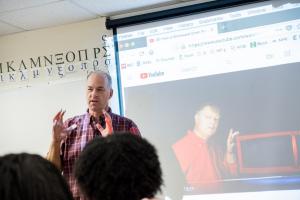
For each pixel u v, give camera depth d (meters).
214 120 3.09
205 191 3.06
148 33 3.31
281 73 2.99
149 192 0.99
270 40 3.03
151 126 3.23
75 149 2.26
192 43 3.20
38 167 0.71
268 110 2.99
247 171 2.98
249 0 3.06
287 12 3.00
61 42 3.55
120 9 3.33
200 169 3.09
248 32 3.08
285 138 2.93
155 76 3.26
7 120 3.63
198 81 3.16
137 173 0.96
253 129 3.00
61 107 3.50
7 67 3.66
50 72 3.56
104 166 0.96
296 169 2.88
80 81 3.47
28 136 3.57
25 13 3.25
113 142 1.00
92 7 3.23
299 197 2.86
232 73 3.09
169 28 3.26
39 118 3.55
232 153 3.03
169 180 3.15
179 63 3.22
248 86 3.05
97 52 3.44
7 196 0.65
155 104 3.24
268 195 2.92
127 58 3.34
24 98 3.60
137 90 3.29
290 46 2.98
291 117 2.94
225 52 3.12
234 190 3.00
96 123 2.33
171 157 3.17
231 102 3.07
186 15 3.22
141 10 3.38
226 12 3.13
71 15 3.38
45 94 3.55
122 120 2.35
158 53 3.27
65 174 2.26
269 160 2.95
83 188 0.99
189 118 3.16
